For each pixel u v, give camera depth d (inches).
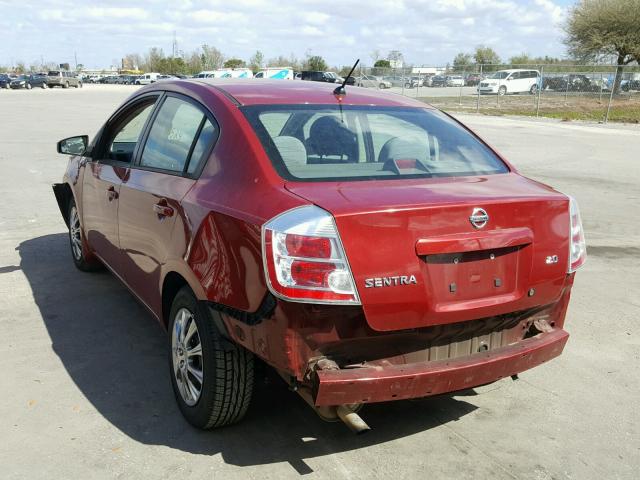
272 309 106.3
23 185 406.3
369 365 109.8
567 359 174.9
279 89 151.1
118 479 116.3
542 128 954.7
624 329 197.0
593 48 1674.5
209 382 123.0
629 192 428.5
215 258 118.8
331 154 129.2
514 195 120.7
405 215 106.7
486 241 113.3
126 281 176.7
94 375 156.0
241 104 136.3
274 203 110.6
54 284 221.8
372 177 124.4
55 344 173.3
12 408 139.6
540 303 124.1
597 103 1464.1
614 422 142.1
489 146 155.0
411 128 148.8
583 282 243.0
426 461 124.6
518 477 120.8
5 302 203.6
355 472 120.3
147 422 135.6
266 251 105.4
